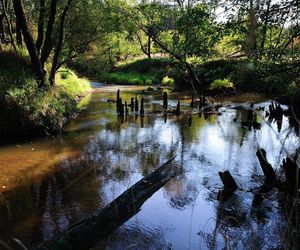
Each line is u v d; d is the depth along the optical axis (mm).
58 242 3391
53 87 16359
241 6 7434
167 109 19406
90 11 19281
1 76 13156
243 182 8445
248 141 12195
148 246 5637
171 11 20016
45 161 10047
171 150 11312
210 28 8078
